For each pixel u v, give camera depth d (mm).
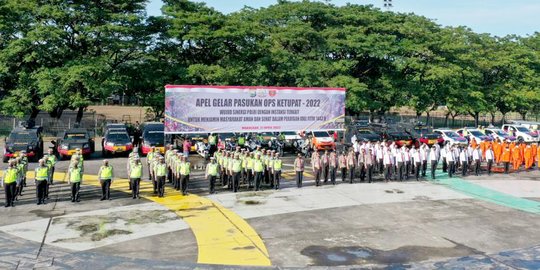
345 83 46594
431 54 54094
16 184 19109
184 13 43062
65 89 37750
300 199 20656
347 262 13242
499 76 65562
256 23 48375
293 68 45562
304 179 25797
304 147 34531
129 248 14031
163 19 41969
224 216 17625
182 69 40594
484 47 65750
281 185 23953
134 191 20297
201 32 40875
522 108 68188
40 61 39625
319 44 49906
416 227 16719
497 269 12906
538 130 52219
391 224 17016
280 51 45781
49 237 14945
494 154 31969
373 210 18922
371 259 13516
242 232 15734
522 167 31828
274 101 27531
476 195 22219
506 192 23031
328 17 52969
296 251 14031
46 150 35000
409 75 55156
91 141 33156
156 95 41688
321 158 24453
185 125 25500
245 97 26734
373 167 26891
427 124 59094
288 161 32500
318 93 28625
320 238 15273
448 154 27188
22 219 16891
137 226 16203
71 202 19500
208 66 40906
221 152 23719
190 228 16062
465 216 18344
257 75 43750
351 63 49375
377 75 56094
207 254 13625
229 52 44969
